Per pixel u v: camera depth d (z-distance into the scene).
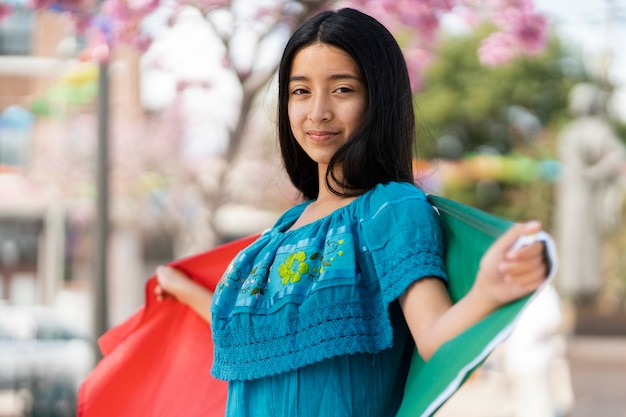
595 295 16.55
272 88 4.25
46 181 26.33
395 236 2.38
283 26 7.01
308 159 2.95
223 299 2.63
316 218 2.64
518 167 27.03
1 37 28.95
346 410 2.40
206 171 22.61
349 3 7.11
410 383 2.32
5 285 31.97
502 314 2.04
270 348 2.48
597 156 16.53
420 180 2.76
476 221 2.29
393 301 2.46
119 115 25.38
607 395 12.52
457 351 2.11
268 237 2.70
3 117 28.67
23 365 12.97
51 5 6.92
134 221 27.75
